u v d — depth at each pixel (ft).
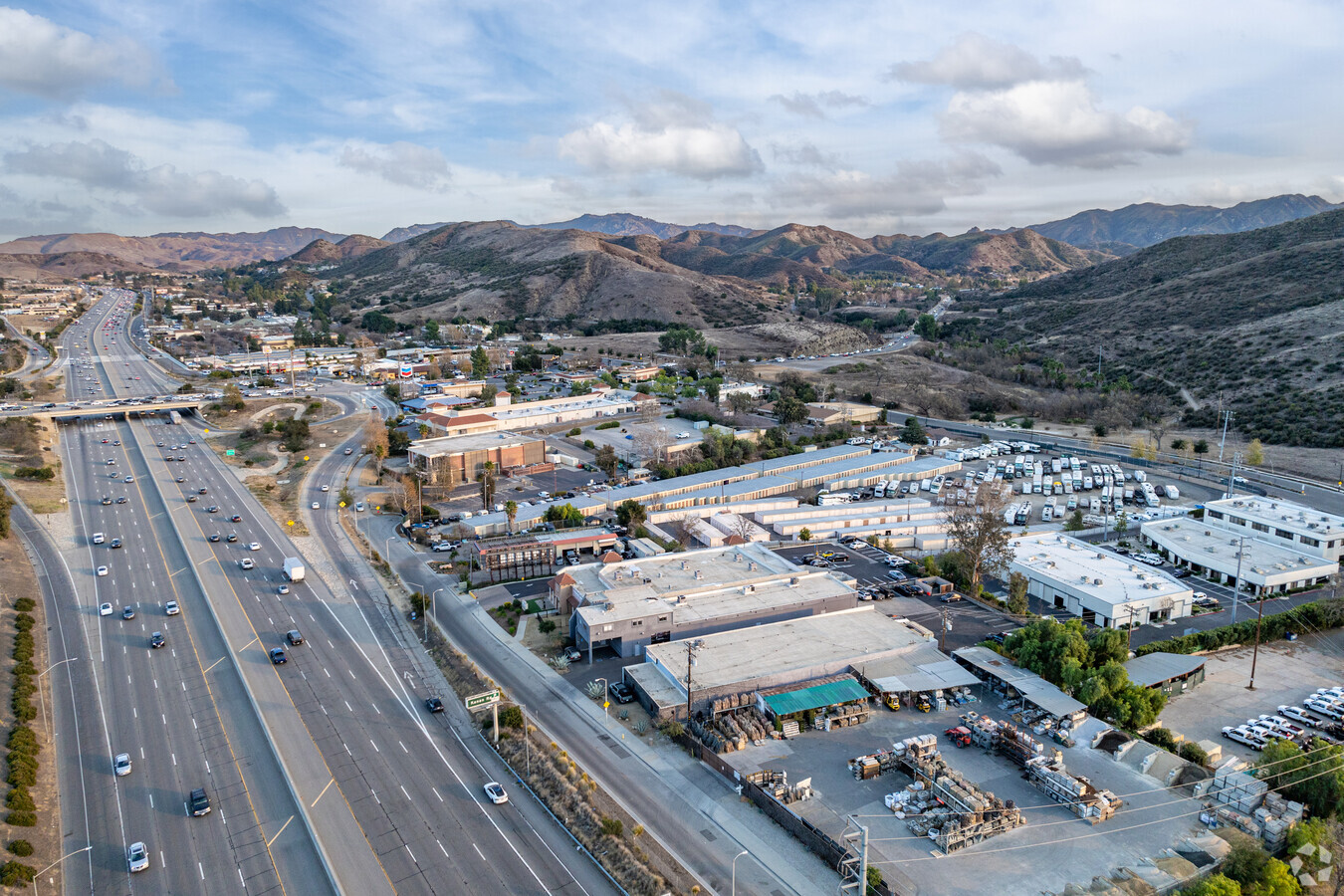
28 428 628.28
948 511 492.95
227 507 493.77
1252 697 285.43
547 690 289.74
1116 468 615.57
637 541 431.43
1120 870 191.83
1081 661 286.46
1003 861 198.80
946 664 296.51
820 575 366.43
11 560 394.73
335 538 445.78
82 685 289.53
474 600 366.02
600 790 231.71
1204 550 418.72
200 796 224.53
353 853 206.49
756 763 244.42
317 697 283.38
